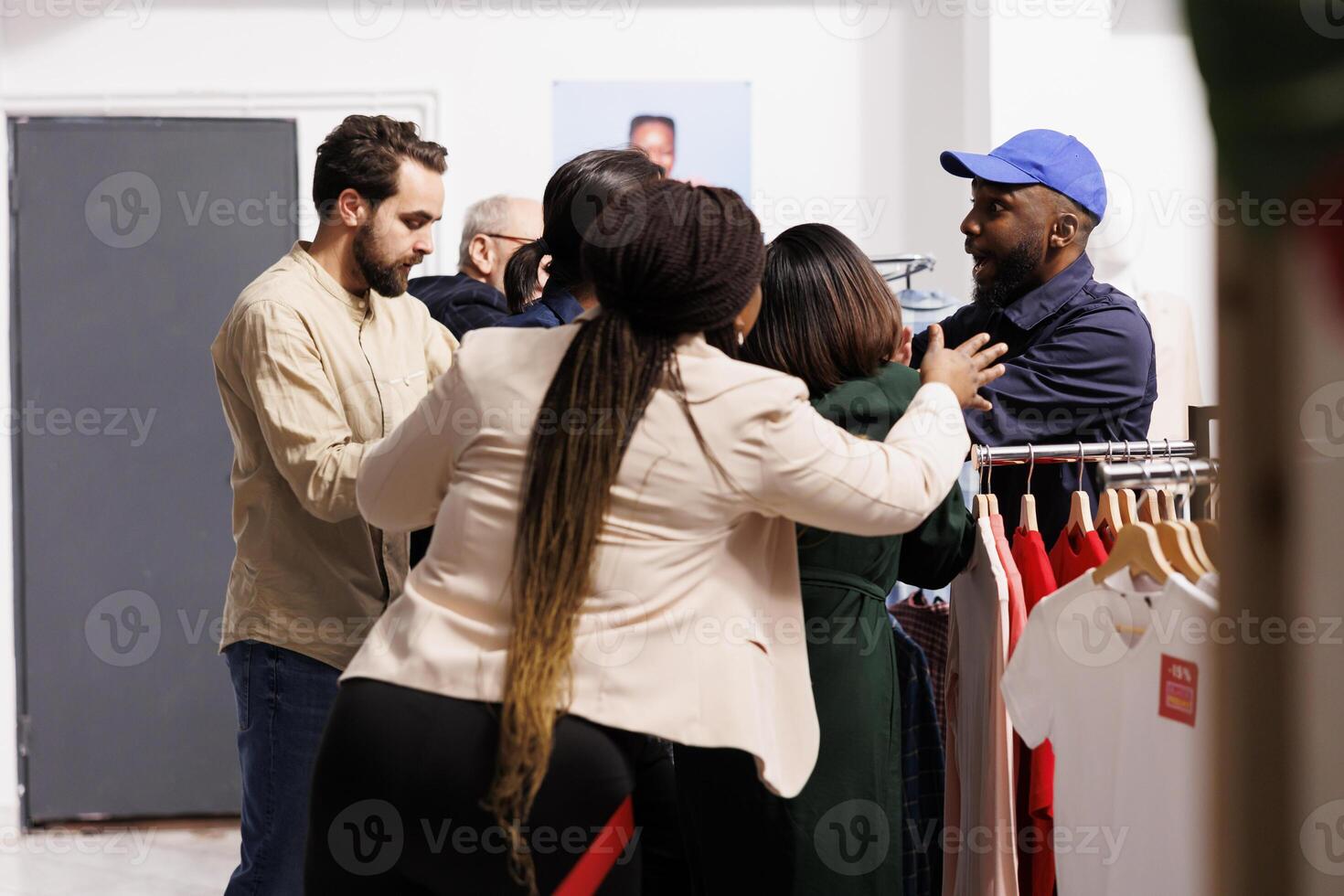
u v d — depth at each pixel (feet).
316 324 6.46
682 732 4.24
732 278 4.39
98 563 12.47
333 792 4.35
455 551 4.43
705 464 4.26
